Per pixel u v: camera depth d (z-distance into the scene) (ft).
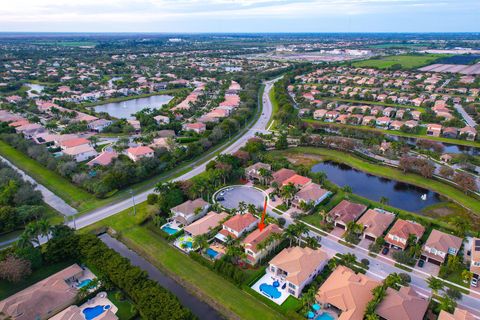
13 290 278.26
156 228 366.02
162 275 306.14
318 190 434.30
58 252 307.58
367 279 281.33
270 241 317.83
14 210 359.05
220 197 436.76
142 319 254.47
